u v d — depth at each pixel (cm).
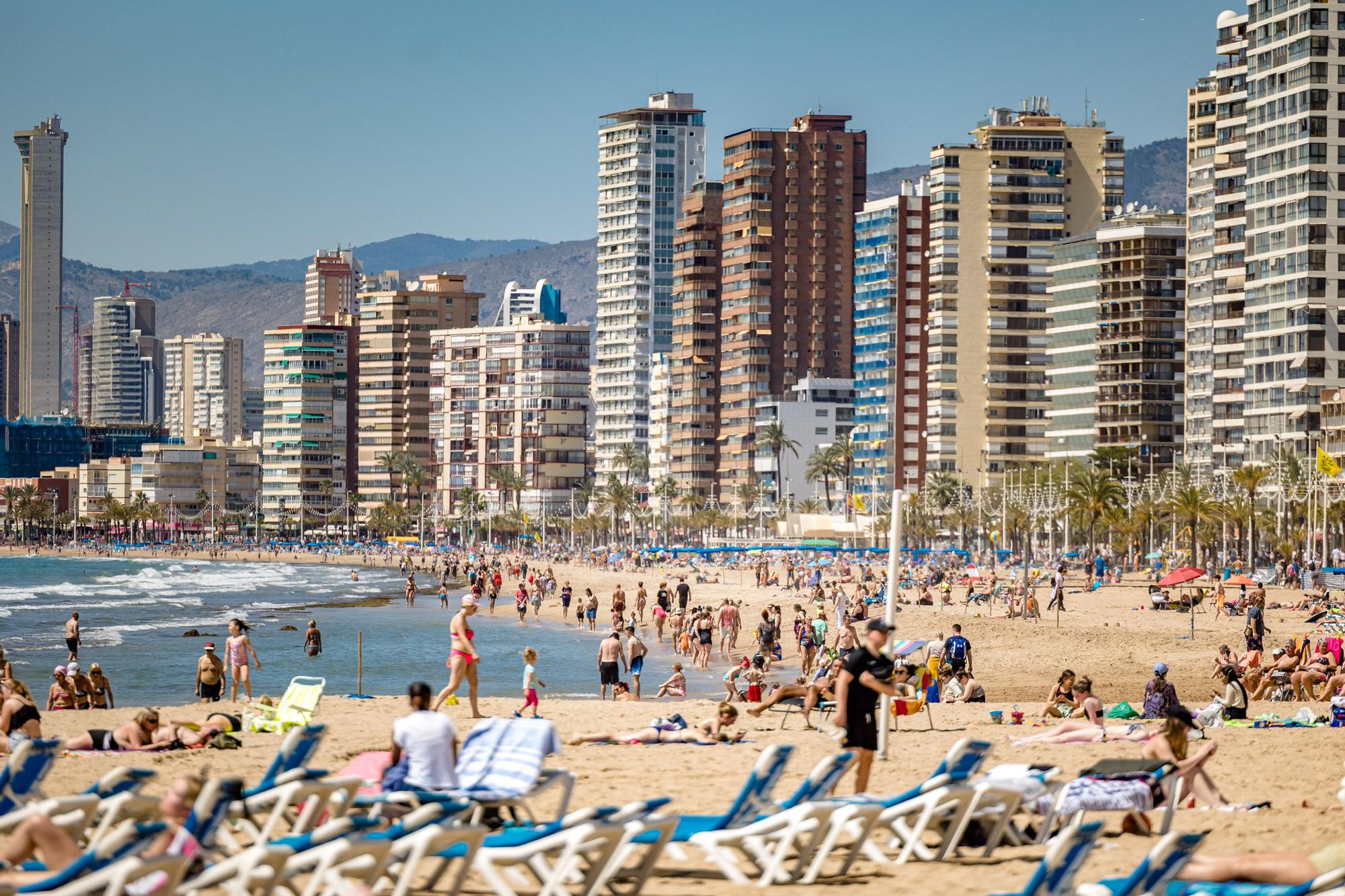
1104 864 2984
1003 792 2983
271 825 2712
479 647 16450
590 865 2558
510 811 3116
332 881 2270
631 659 9144
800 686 5994
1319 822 3453
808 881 2766
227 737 4944
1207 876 2562
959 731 5912
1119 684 10394
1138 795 3253
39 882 2133
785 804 2966
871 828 2847
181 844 2364
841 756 2947
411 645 16750
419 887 2680
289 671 13200
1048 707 6575
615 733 5416
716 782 4234
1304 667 8338
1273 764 4788
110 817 2612
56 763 4403
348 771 3441
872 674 3325
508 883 2736
